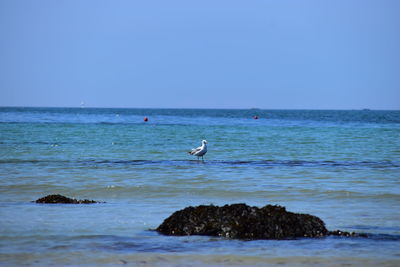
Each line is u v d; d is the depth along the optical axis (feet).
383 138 369.91
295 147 298.56
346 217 114.21
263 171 195.72
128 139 349.82
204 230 97.40
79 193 145.48
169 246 90.12
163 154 256.32
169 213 116.37
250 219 97.04
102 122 645.51
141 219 109.91
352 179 175.11
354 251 87.61
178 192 147.74
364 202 133.18
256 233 95.50
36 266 79.82
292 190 151.23
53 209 119.65
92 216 112.27
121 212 117.19
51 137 359.46
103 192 147.13
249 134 413.80
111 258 83.71
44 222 105.91
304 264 81.30
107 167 203.82
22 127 485.15
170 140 345.31
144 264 81.05
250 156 252.01
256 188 154.71
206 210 100.12
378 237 96.17
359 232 100.01
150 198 138.31
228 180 170.71
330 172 193.67
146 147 290.56
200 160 232.53
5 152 255.09
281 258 83.92
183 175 182.50
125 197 140.05
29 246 89.76
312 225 97.50
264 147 298.35
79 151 264.52
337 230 100.73
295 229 96.53
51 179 169.48
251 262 82.17
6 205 124.26
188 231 97.45
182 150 276.21
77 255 85.15
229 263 81.61
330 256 84.99
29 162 216.74
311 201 134.72
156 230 100.07
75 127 497.87
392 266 80.69
